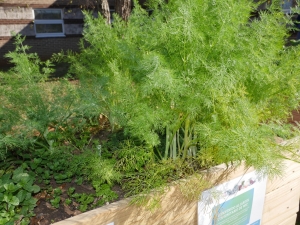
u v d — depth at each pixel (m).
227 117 1.06
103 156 1.35
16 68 1.45
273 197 1.51
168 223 1.13
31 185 1.10
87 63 1.96
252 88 1.26
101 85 1.32
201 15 1.04
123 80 1.19
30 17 6.75
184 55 1.04
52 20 7.06
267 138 1.14
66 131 1.46
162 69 0.92
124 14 2.67
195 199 1.15
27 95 1.35
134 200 0.99
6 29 6.55
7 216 0.99
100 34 1.65
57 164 1.28
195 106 1.01
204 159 1.23
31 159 1.37
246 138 0.92
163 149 1.42
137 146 1.23
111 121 1.56
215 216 1.25
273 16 1.28
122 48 1.31
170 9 1.27
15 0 6.51
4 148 1.33
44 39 7.02
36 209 1.09
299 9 1.32
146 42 1.27
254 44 1.16
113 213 0.97
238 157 0.96
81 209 1.08
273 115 1.39
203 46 1.02
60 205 1.12
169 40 1.05
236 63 1.02
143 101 1.20
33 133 1.43
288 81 1.19
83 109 1.27
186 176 1.14
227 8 0.99
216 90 0.98
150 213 1.06
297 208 1.74
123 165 1.19
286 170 1.47
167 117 1.10
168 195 1.08
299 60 1.25
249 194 1.35
